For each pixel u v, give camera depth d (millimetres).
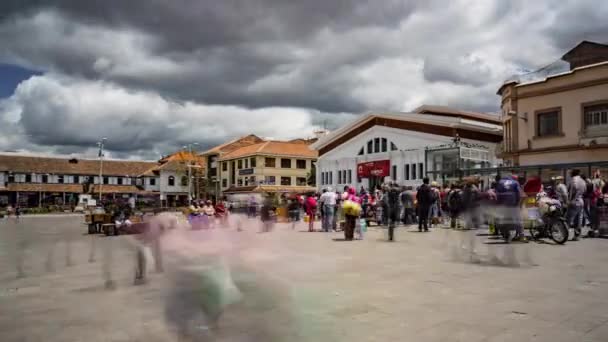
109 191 80688
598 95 27734
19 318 5922
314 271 8914
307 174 72688
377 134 47094
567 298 6621
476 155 29516
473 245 12633
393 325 5391
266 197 22484
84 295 7160
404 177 43594
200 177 83438
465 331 5168
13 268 10070
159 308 6133
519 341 4824
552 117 30094
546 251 11484
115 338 5078
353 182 49625
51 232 23391
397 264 9867
